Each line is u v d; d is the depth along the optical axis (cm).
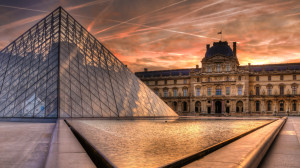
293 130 2202
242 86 13600
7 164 938
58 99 4019
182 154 1004
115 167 632
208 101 14212
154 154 1005
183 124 3400
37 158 1052
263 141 1023
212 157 695
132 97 5506
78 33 5531
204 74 14288
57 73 4316
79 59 4988
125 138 1628
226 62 13962
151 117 5528
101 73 5231
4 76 5028
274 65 14050
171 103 15462
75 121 3456
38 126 2911
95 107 4494
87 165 662
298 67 13375
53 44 4869
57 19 5281
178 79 15475
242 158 661
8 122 3841
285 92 13262
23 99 4347
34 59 4900
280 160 915
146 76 16788
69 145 1020
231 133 2017
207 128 2627
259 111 13600
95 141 1455
